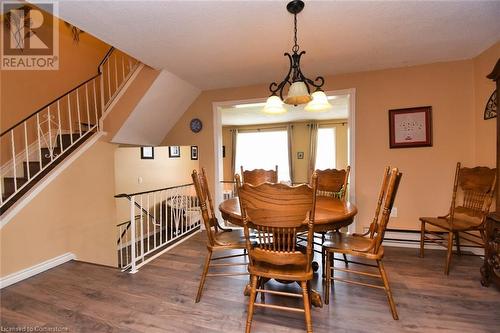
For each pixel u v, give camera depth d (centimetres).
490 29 212
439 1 173
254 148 789
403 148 300
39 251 249
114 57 384
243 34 216
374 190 312
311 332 144
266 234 153
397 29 210
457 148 282
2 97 293
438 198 290
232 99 371
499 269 188
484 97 258
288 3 174
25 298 196
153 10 180
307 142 727
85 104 381
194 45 237
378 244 168
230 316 171
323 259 207
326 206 206
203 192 209
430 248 290
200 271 240
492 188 227
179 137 400
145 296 197
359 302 184
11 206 232
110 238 329
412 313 170
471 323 159
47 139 333
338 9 181
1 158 291
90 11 181
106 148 324
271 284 212
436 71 286
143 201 450
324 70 305
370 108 310
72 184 284
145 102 316
